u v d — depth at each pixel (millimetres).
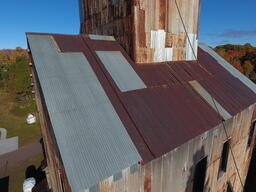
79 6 6828
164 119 3248
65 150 2195
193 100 4176
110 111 2895
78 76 3211
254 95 5957
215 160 4438
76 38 4156
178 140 3018
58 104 2633
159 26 4699
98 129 2561
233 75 6719
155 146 2725
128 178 2469
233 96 5207
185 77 4926
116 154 2381
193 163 3645
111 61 3977
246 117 5332
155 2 4461
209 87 5039
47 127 3777
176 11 5078
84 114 2660
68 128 2416
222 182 5336
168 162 3031
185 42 5652
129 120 2908
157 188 3023
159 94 3789
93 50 4016
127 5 4266
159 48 4832
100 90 3158
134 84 3684
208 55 7520
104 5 5168
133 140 2650
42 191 6332
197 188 4402
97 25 5715
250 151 6906
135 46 4242
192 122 3529
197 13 5801
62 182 3059
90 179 2045
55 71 3102
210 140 3926
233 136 4957
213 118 3961
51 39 3775
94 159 2227
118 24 4664
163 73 4602
